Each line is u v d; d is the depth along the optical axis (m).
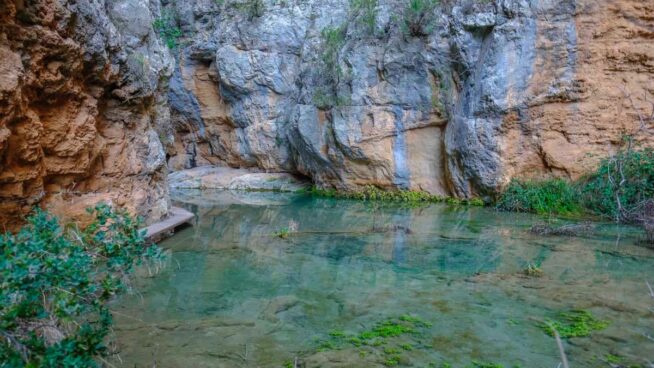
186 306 4.83
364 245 7.57
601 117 10.05
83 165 6.55
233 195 14.71
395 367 3.49
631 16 9.59
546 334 4.02
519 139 10.60
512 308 4.64
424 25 11.91
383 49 12.49
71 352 2.59
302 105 13.99
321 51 14.22
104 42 6.93
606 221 9.02
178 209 10.33
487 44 10.74
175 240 8.08
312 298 5.05
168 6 17.89
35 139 5.28
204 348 3.83
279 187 15.95
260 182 16.17
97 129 7.33
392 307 4.73
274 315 4.57
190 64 18.08
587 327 4.14
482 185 11.16
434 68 11.86
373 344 3.89
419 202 12.36
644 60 9.71
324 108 13.61
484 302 4.83
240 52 16.52
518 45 10.19
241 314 4.60
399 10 12.52
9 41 4.84
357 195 13.57
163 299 5.05
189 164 19.50
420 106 12.15
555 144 10.36
